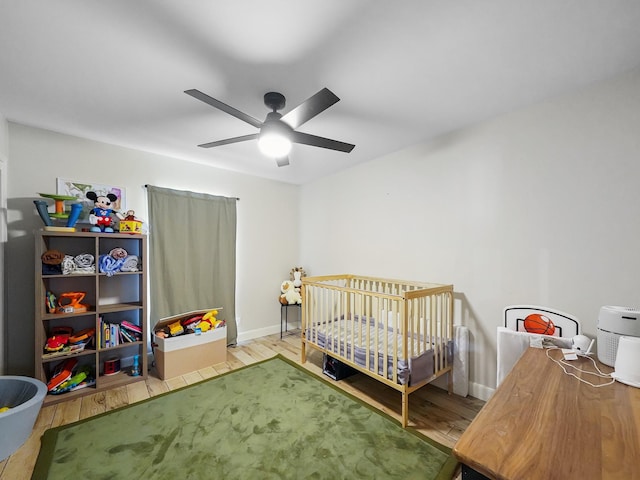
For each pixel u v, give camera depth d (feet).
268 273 13.10
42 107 6.63
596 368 4.28
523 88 5.89
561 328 6.04
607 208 5.64
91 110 6.77
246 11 3.85
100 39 4.42
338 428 6.16
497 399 3.37
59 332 7.77
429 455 5.36
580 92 5.93
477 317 7.52
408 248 9.19
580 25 4.12
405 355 6.34
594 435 2.68
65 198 7.52
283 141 5.51
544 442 2.58
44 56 4.83
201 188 10.94
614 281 5.57
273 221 13.26
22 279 7.54
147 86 5.75
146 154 9.64
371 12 3.86
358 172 10.97
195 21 4.04
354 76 5.40
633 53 4.79
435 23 4.07
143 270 8.55
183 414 6.66
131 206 9.33
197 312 9.90
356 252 11.07
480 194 7.46
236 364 9.67
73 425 6.22
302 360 9.84
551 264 6.34
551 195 6.33
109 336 8.04
